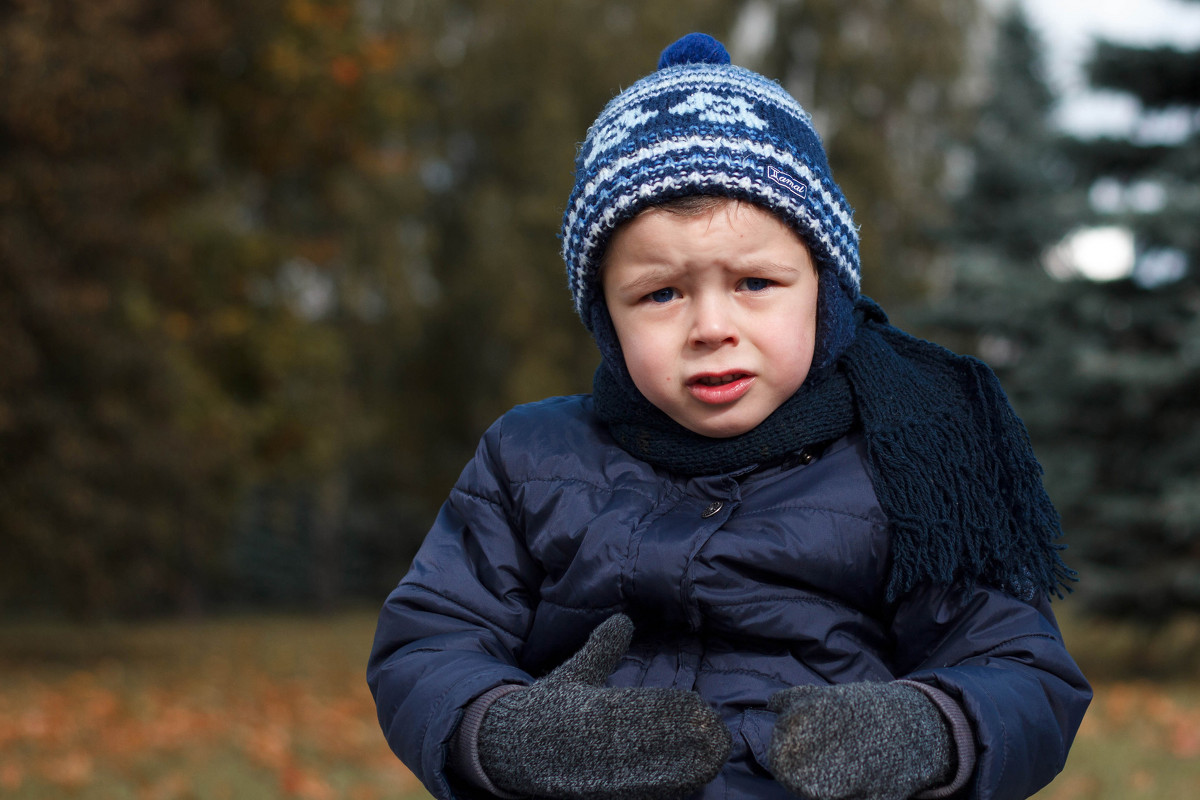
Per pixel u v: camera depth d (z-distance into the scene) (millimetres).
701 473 1462
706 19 21016
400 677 1458
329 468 19078
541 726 1232
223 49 13305
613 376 1532
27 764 5945
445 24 21094
